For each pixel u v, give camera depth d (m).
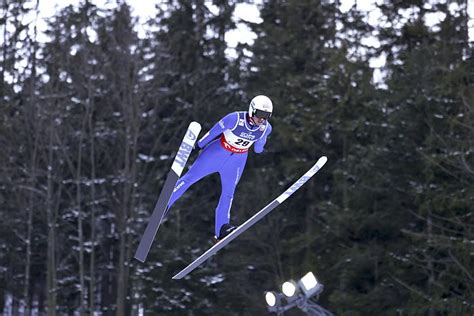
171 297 57.03
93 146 59.69
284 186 57.28
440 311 46.81
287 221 57.75
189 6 65.88
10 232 65.56
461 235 47.31
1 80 67.25
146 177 62.53
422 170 48.50
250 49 62.75
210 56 65.12
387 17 59.38
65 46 60.69
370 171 50.28
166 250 57.28
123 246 56.91
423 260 46.56
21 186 59.03
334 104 55.72
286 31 61.34
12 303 69.31
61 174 59.28
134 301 57.94
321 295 52.66
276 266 57.00
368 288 50.91
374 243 50.56
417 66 50.06
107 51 63.44
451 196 45.44
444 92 47.22
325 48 57.03
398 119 49.62
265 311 56.03
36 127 58.69
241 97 63.12
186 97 64.19
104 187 60.84
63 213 63.69
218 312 56.91
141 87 56.94
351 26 61.50
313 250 54.41
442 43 51.12
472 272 45.41
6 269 66.12
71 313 68.00
